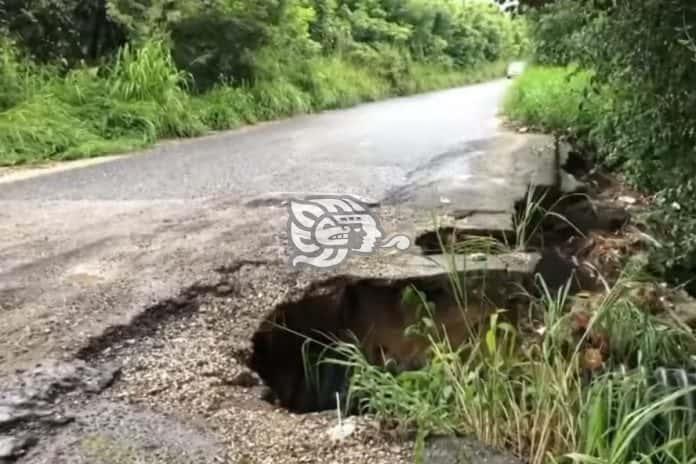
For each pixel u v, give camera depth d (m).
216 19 10.17
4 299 2.79
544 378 1.95
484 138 7.78
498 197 4.49
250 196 4.75
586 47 4.70
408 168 5.87
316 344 2.87
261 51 11.21
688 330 2.36
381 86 16.27
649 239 3.40
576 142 6.99
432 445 1.88
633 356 2.19
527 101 9.73
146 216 4.17
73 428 1.92
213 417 2.03
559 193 4.77
